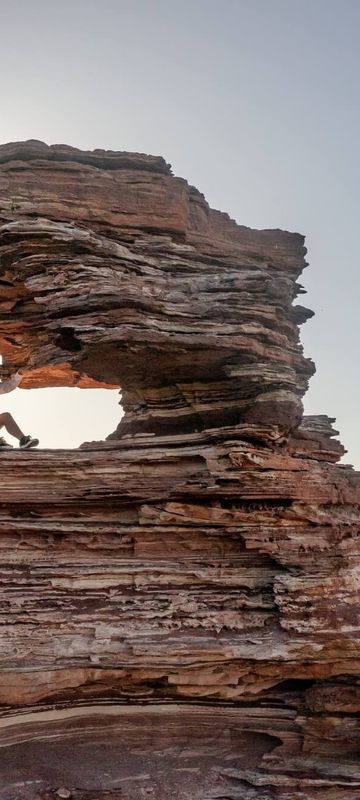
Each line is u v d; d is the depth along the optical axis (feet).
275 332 74.28
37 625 65.67
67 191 71.82
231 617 66.39
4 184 71.31
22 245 69.15
